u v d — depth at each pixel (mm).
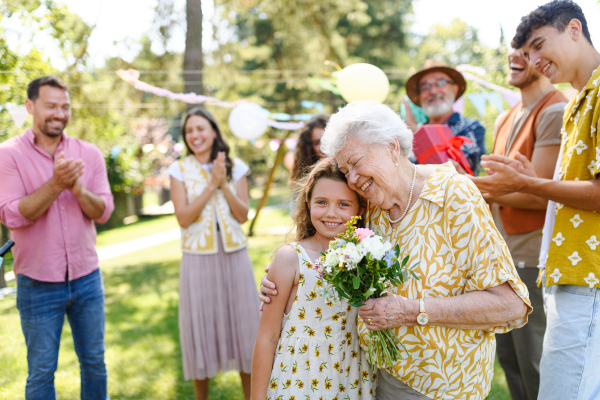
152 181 15383
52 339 2680
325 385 1784
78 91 4961
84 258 2805
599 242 1863
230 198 3184
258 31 14797
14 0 3406
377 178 1597
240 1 9961
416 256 1631
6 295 5121
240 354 3170
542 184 1954
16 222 2580
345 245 1556
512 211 2707
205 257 3143
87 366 2844
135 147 12562
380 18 16938
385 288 1598
